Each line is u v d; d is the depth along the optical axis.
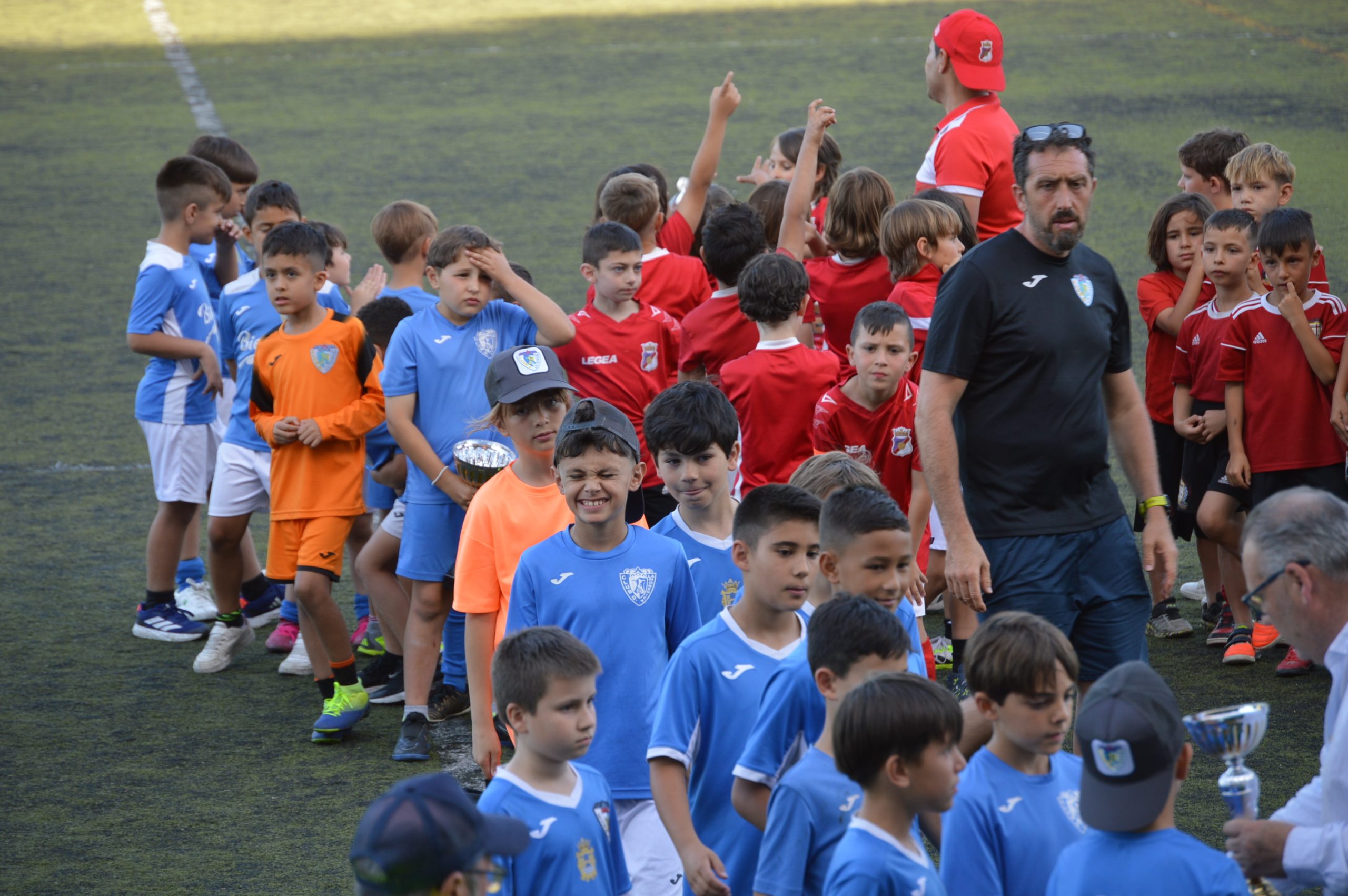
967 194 15.75
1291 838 6.57
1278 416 12.95
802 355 12.39
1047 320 9.45
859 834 6.26
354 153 37.09
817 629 6.98
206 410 15.09
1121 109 37.59
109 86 45.16
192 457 14.96
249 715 13.14
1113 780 6.02
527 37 50.97
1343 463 12.95
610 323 13.44
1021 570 9.66
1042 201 9.30
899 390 11.91
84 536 17.80
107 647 14.75
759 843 7.98
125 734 12.67
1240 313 13.06
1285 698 12.47
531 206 32.09
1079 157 9.27
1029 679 6.61
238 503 13.95
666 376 13.84
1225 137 16.56
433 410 12.24
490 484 10.17
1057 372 9.50
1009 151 15.97
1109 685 6.17
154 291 14.84
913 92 40.88
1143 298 14.61
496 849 5.53
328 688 12.70
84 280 28.34
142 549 17.42
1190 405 13.94
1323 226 27.41
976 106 15.93
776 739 7.55
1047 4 52.22
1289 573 6.68
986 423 9.66
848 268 14.73
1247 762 11.31
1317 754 11.38
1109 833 6.11
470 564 10.00
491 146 37.41
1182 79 40.38
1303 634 6.80
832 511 7.80
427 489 12.12
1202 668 13.25
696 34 50.41
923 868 6.24
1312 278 13.57
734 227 13.52
